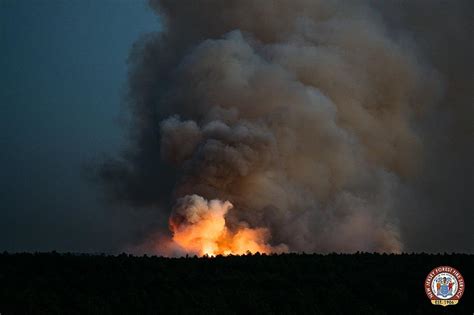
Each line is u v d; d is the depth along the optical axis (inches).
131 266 7111.2
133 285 6584.6
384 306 6451.8
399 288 6712.6
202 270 7052.2
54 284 6579.7
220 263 7313.0
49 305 6092.5
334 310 6314.0
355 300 6461.6
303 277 6899.6
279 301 6382.9
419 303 6481.3
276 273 7007.9
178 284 6633.9
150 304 6215.6
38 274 6860.2
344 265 7322.8
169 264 7229.3
